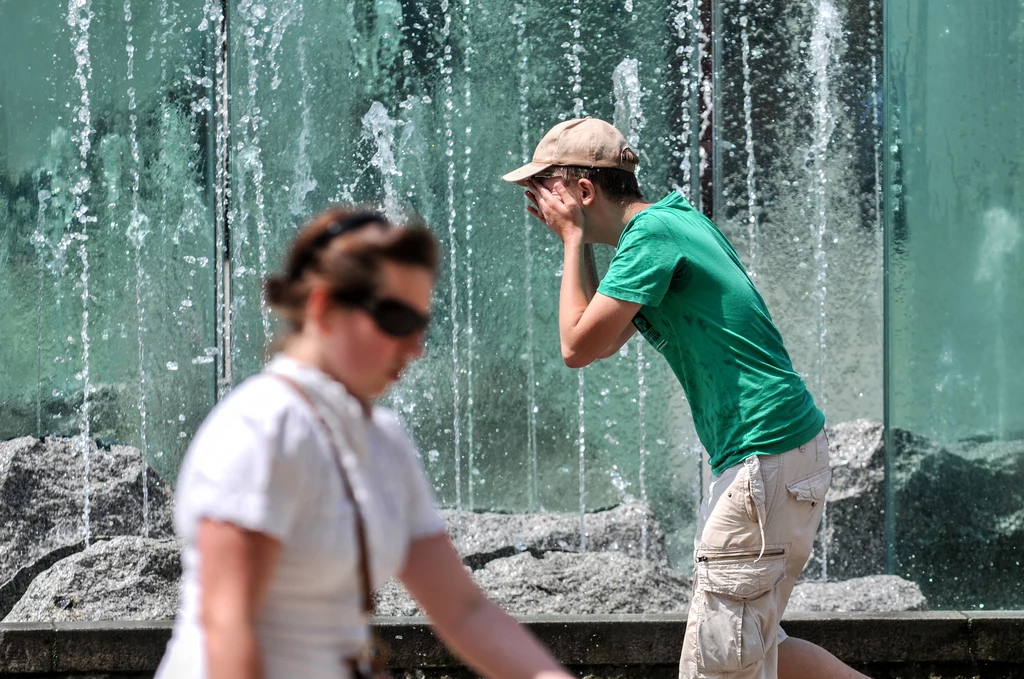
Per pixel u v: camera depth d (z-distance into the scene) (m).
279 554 5.78
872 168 21.22
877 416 21.16
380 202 23.50
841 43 21.27
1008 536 20.62
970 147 20.89
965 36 20.88
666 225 10.72
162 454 23.98
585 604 15.91
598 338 10.66
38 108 24.14
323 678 5.88
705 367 10.74
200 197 23.88
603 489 22.97
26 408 24.14
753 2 21.50
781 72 21.47
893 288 21.17
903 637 14.77
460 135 23.34
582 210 11.55
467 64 23.27
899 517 20.70
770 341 10.77
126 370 24.11
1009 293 20.80
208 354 23.94
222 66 23.77
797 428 10.59
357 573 6.03
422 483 6.70
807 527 10.79
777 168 21.52
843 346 21.27
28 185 24.22
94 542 19.27
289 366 6.07
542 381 23.17
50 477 21.02
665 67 22.39
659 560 21.20
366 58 23.47
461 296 23.34
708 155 22.00
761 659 10.68
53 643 14.16
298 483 5.78
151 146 23.98
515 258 23.30
